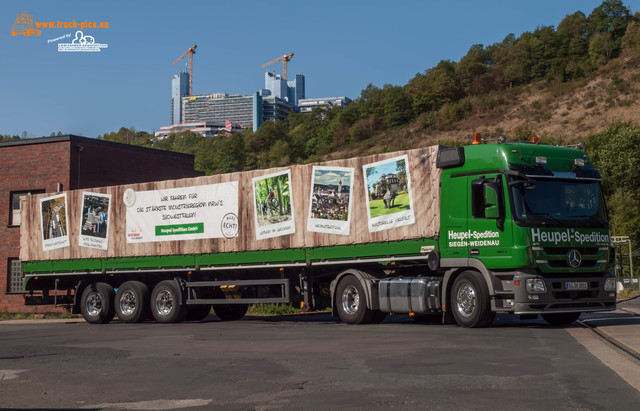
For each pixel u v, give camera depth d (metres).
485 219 13.74
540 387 7.20
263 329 15.77
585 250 13.73
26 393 7.91
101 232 21.66
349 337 12.85
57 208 22.73
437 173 14.74
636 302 27.23
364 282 15.85
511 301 13.41
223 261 18.91
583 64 151.12
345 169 16.42
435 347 10.72
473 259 13.91
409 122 165.50
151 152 33.72
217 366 9.48
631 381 7.50
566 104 137.62
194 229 19.52
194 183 19.62
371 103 184.12
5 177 30.89
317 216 16.88
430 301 14.76
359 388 7.44
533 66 162.25
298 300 17.80
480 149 14.08
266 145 198.75
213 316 24.98
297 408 6.53
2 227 30.70
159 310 20.14
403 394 7.02
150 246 20.48
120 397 7.45
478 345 10.81
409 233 15.12
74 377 8.98
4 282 30.42
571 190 13.95
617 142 69.56
